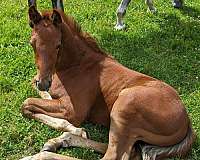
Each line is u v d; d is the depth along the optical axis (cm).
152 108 215
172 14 378
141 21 361
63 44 234
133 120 215
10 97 266
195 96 278
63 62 239
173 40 337
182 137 225
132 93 218
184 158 231
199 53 329
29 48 310
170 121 216
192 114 263
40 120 246
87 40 243
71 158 219
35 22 222
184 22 368
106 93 233
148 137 219
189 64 315
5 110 254
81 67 240
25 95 267
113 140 217
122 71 236
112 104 231
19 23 338
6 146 233
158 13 376
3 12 351
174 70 305
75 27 241
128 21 359
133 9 377
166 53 324
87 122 251
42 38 219
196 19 377
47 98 258
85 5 374
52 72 224
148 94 218
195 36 347
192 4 401
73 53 238
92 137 244
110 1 384
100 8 371
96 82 236
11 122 248
